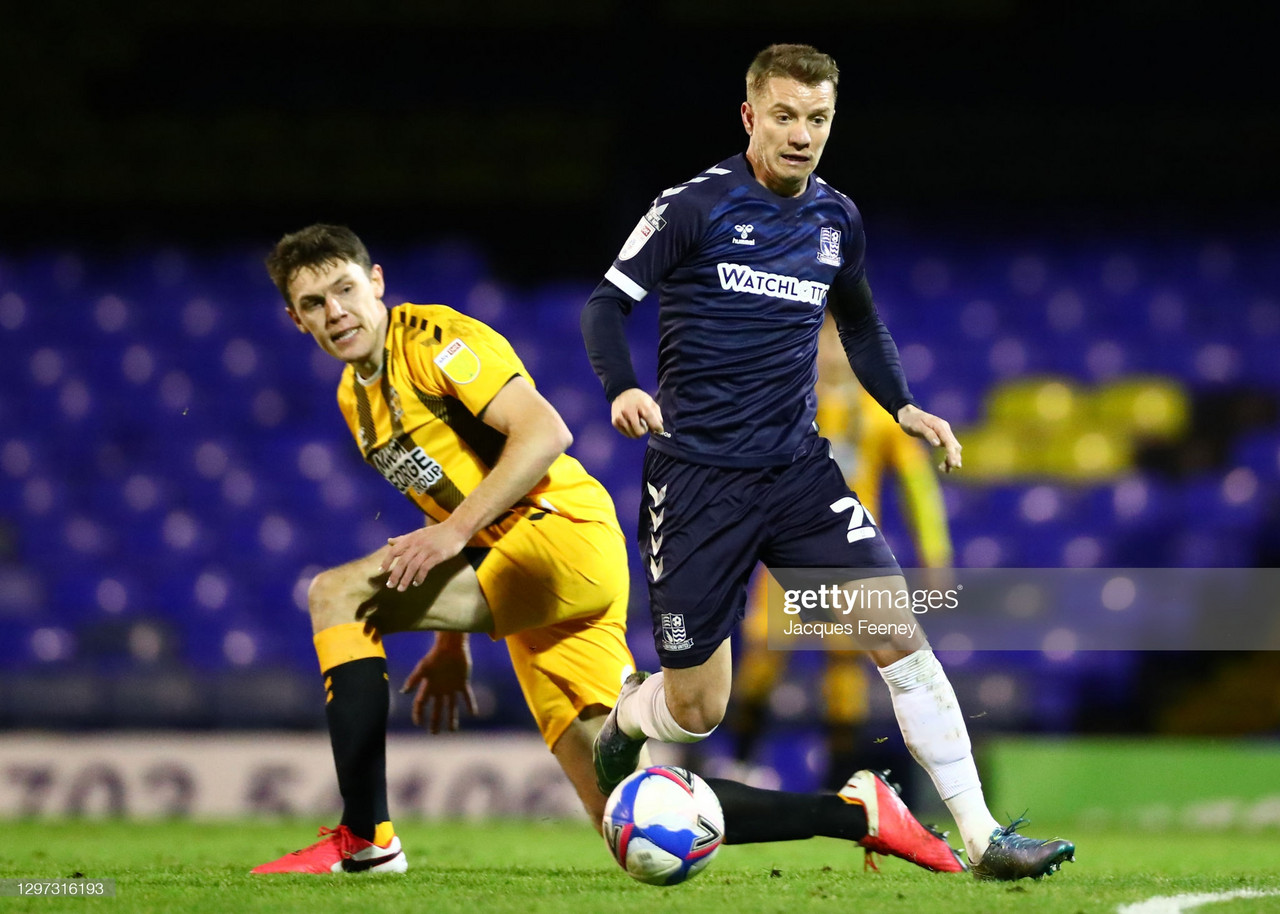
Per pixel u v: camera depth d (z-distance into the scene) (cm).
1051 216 6419
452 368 1625
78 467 5350
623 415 1400
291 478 5275
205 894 1377
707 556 1491
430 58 6538
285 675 4028
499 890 1423
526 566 1655
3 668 4556
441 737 3725
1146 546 4850
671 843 1374
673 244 1491
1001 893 1367
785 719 3981
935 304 5988
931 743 1490
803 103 1456
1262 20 6262
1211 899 1331
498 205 6719
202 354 5806
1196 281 6075
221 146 6706
